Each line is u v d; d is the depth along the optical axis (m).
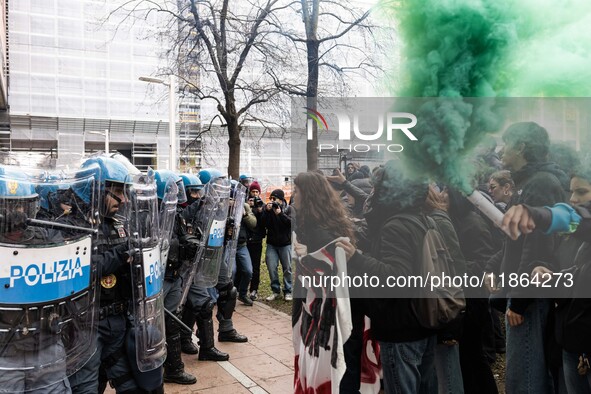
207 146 17.88
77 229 2.20
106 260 2.53
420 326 2.23
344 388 2.62
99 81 36.50
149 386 2.75
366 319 2.56
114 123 36.97
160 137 38.44
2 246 1.95
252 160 31.50
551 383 2.46
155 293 2.71
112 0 21.53
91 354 2.34
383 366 2.31
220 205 4.36
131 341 2.71
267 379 4.02
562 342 2.22
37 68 35.12
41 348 2.07
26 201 2.01
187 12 11.88
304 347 2.29
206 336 4.46
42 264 2.03
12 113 34.84
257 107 12.66
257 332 5.42
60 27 35.28
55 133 36.06
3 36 30.45
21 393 2.05
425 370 2.38
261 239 7.09
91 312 2.33
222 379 4.03
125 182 2.63
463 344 2.75
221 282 4.98
